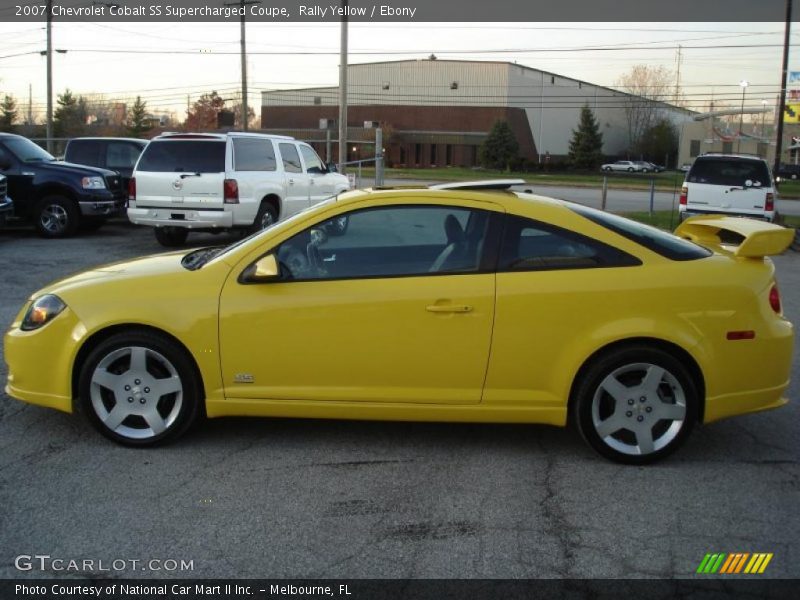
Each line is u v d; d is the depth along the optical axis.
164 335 4.62
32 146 15.13
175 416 4.68
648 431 4.56
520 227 4.59
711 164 16.95
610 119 86.75
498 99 74.50
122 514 3.92
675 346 4.49
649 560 3.57
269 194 13.38
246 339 4.57
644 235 4.71
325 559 3.54
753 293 4.57
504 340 4.50
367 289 4.53
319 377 4.60
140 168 12.68
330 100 78.06
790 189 48.53
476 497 4.17
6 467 4.46
